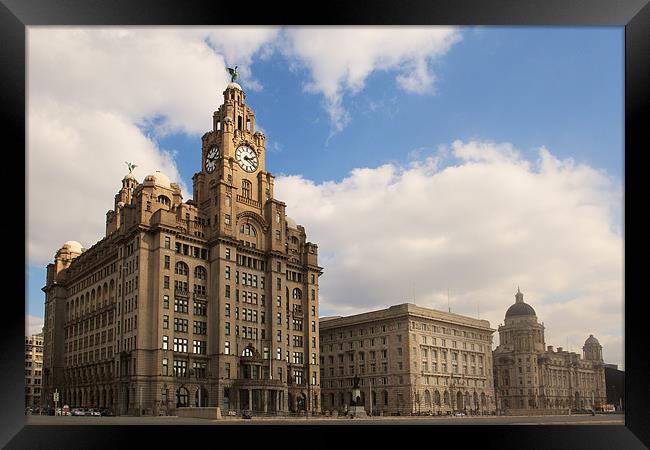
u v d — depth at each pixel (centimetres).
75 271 14088
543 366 18300
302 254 14038
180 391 10919
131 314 11000
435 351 15325
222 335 11512
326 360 16725
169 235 11312
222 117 13138
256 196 13188
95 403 11819
